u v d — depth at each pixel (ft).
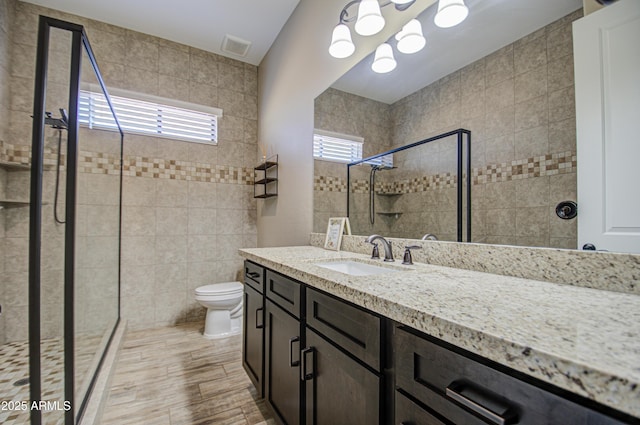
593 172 2.72
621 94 2.54
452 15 4.17
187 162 9.74
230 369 6.48
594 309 2.00
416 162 4.76
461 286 2.73
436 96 4.42
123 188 8.76
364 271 4.75
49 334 4.06
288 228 8.47
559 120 2.99
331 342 3.12
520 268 3.23
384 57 5.20
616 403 1.10
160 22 8.69
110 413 4.95
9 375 5.87
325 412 3.24
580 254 2.77
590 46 2.76
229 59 10.59
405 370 2.12
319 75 7.07
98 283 6.48
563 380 1.25
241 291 8.49
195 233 9.80
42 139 3.85
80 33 4.34
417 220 4.73
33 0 7.66
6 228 7.28
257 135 11.03
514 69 3.43
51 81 4.06
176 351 7.35
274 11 8.36
